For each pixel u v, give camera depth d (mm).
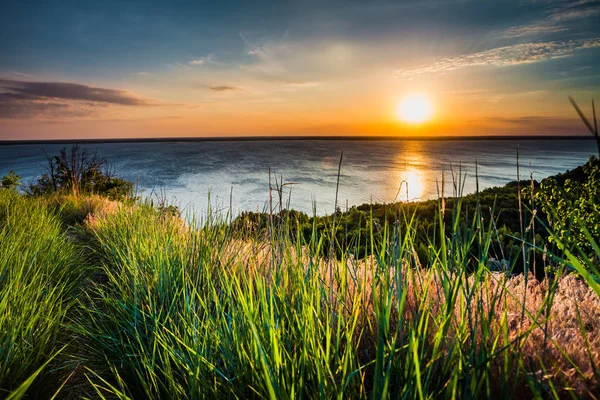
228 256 3703
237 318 2248
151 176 72125
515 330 1959
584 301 2334
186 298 2605
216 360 2137
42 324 2939
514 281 2719
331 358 1897
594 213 3322
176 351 2250
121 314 3203
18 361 2488
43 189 15469
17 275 3498
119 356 2723
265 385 1739
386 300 1821
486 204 10117
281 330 2035
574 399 1346
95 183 15875
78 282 4438
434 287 2457
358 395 1694
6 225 5906
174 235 4824
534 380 1461
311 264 2363
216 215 4375
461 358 1519
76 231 7180
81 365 2803
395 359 1715
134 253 4289
